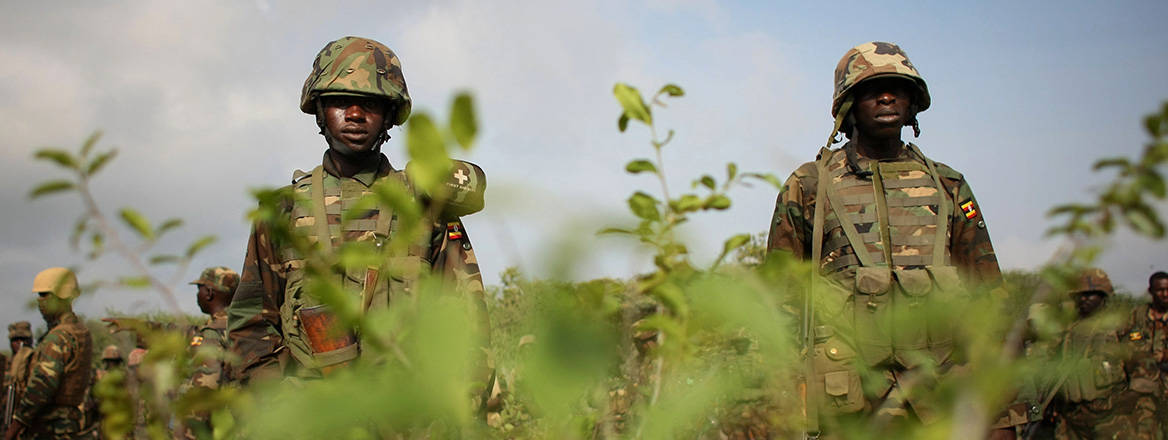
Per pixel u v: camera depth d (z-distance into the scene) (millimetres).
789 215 3646
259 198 480
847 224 3527
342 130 2986
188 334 794
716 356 484
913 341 536
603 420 424
